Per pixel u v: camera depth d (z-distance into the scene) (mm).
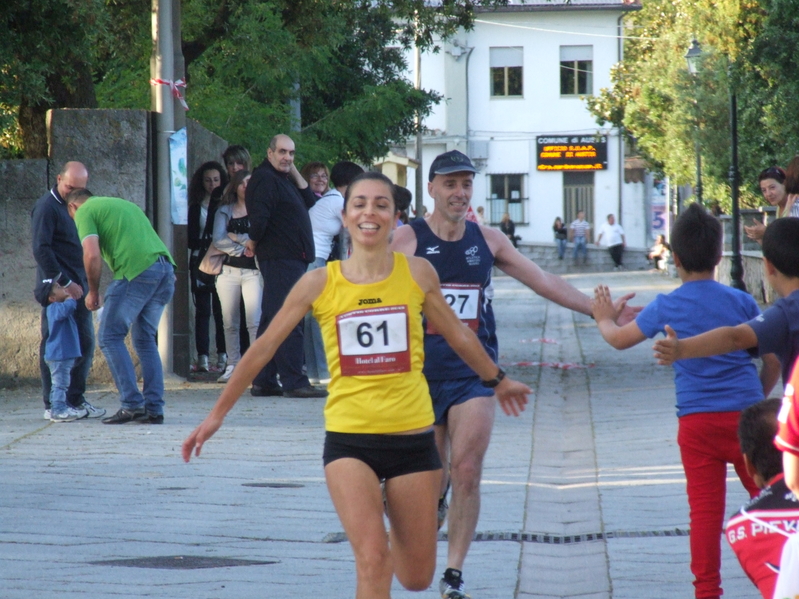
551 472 31484
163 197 46562
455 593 18609
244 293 45281
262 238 41312
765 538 12516
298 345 43000
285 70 70062
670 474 30344
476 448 19359
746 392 17656
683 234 18078
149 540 22844
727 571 21000
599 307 18828
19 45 46469
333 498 15305
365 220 15500
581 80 186250
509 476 30375
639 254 177250
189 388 45281
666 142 117562
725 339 15953
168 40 46719
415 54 184875
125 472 29531
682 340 15922
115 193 46188
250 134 75562
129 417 36844
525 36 185875
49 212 36781
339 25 70312
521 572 20984
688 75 106000
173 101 47375
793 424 11898
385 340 15422
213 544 22641
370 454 15367
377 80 106812
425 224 20750
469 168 20328
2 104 49000
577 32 185375
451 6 76750
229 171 46750
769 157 92438
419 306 15742
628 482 29578
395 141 109312
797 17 64062
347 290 15539
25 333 45531
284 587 19438
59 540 22719
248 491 27531
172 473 29484
